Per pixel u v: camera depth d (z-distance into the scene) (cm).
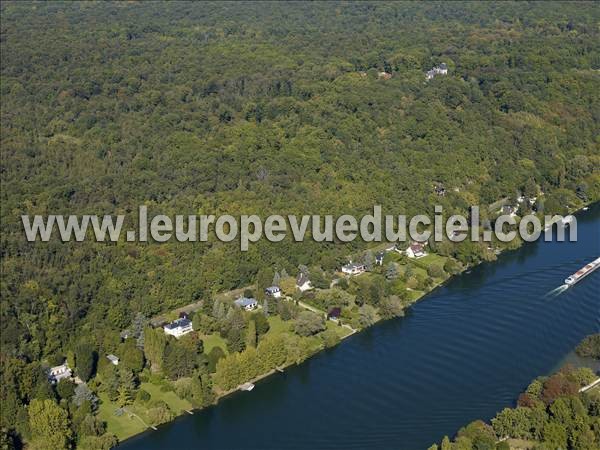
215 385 19562
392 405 18600
